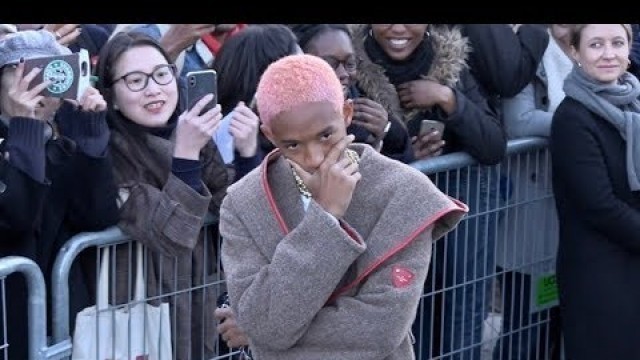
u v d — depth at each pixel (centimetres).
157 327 650
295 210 486
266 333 475
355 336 473
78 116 608
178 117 668
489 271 846
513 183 850
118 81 647
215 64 723
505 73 826
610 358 792
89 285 641
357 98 755
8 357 615
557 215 830
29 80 592
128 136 650
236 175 659
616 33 771
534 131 849
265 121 468
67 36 735
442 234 491
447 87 789
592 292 789
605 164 777
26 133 588
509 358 881
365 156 487
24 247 606
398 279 473
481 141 788
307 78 459
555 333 913
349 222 481
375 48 794
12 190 580
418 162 768
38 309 589
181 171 630
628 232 774
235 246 494
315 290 462
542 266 880
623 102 781
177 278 649
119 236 627
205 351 677
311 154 466
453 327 830
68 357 611
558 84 869
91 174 606
